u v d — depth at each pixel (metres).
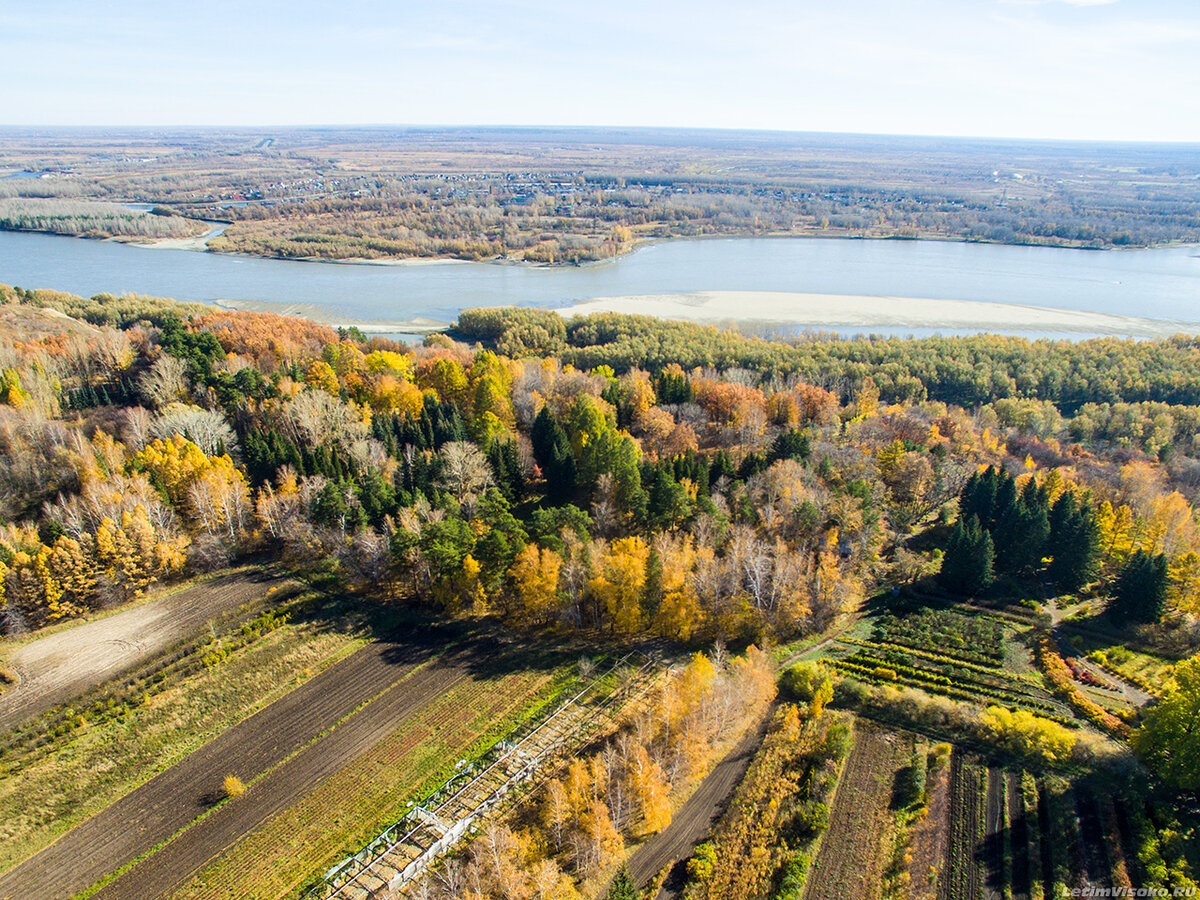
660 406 167.75
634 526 125.12
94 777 82.62
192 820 78.44
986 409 185.75
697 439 154.62
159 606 108.56
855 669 101.38
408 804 80.31
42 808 79.00
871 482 134.00
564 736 88.88
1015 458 157.12
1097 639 108.31
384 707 93.00
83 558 105.62
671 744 85.62
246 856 74.88
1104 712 92.94
